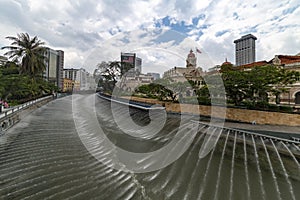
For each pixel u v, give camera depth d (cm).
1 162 605
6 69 2653
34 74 2864
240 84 1301
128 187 477
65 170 558
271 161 640
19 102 2092
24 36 2741
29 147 754
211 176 548
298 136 852
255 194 469
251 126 1081
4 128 990
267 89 1264
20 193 446
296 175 553
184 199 437
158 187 484
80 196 438
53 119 1376
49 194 443
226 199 445
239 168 601
